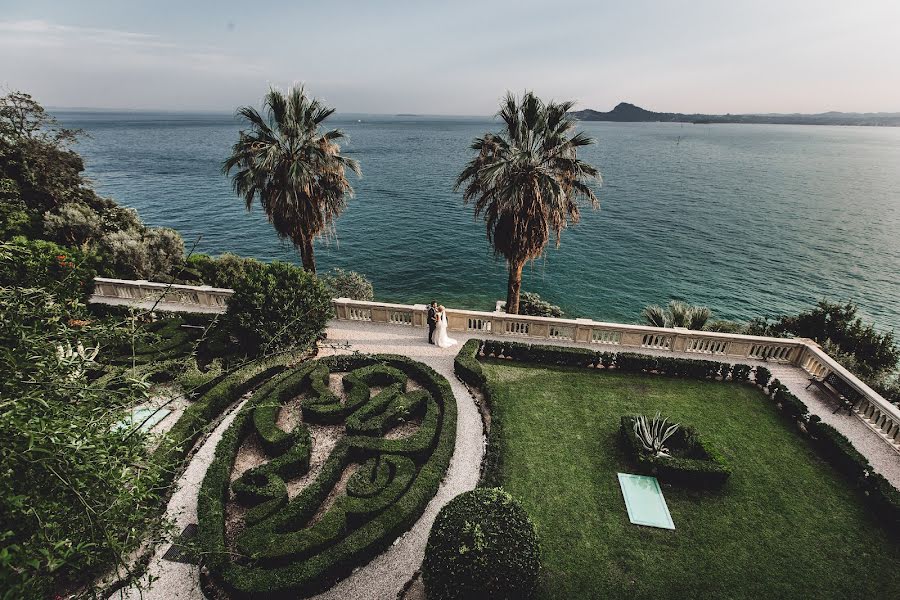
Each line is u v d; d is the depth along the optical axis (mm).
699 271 44562
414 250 51438
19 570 4305
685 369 17203
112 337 7195
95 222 30547
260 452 13195
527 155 19094
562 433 14211
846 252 49469
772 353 18594
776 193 86188
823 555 10383
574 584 9664
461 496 9367
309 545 9695
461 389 16562
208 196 78625
